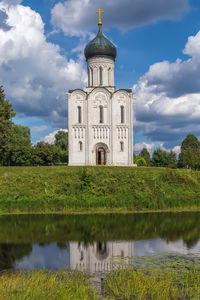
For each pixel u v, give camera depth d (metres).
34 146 74.06
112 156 63.41
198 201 35.50
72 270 15.83
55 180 39.19
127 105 64.44
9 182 38.38
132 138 64.00
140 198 35.28
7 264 16.97
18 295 12.00
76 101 64.06
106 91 64.19
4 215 31.05
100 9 70.12
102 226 26.25
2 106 60.44
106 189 36.88
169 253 18.41
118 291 12.93
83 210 33.03
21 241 21.73
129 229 25.16
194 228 25.39
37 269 16.11
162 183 39.19
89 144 63.38
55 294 12.25
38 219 29.06
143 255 18.06
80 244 20.91
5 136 58.38
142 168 48.72
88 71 69.88
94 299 12.20
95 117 63.91
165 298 12.27
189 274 14.55
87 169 40.81
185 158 88.00
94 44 67.88
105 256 18.08
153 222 27.72
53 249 19.81
